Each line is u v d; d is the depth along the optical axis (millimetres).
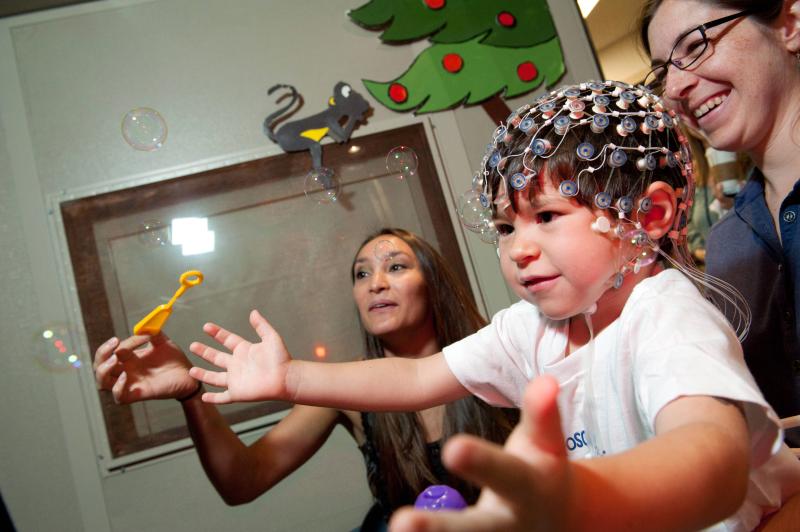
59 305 1789
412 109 1962
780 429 477
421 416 1312
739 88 933
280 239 1866
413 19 1999
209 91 1913
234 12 1960
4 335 1771
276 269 1852
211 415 1170
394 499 1247
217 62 1930
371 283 1350
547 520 307
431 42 2002
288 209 1881
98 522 1709
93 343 1777
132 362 1039
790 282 957
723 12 931
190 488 1737
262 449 1273
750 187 1054
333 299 1849
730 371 493
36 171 1837
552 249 637
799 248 926
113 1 1925
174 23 1936
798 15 904
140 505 1723
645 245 656
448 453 284
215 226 1854
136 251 1822
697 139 1906
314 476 1768
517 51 2010
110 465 1725
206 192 1865
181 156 1876
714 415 462
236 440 1206
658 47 1025
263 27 1963
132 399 1022
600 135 647
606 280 643
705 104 978
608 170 641
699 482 380
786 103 946
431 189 1917
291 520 1742
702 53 945
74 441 1739
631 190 648
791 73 937
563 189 627
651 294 626
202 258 1838
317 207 1884
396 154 1568
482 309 1853
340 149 1914
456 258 1883
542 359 755
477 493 1201
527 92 1993
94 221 1824
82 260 1806
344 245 1877
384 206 1902
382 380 793
